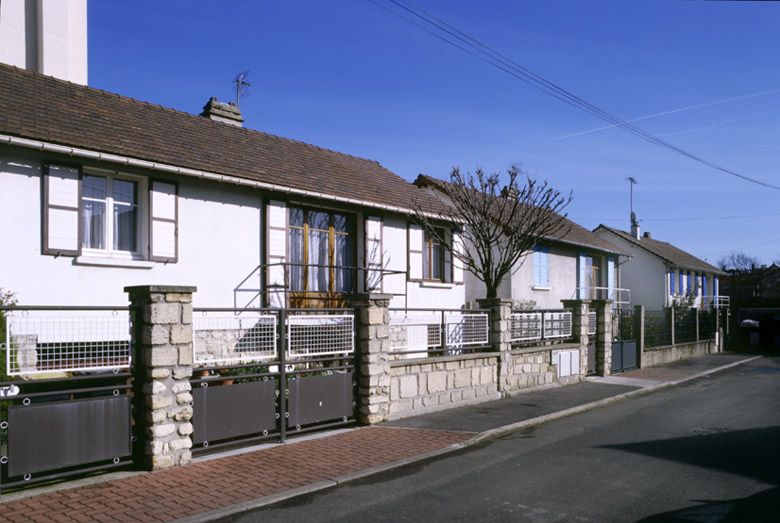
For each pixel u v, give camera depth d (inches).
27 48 642.2
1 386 255.8
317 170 624.1
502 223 653.3
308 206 592.1
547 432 406.3
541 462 323.9
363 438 370.9
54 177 409.4
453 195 684.7
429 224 668.7
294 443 356.8
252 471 297.9
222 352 363.9
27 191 399.2
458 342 502.3
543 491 271.0
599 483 283.1
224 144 567.2
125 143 456.4
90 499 253.8
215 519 237.1
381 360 415.8
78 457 271.0
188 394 306.0
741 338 1232.8
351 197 588.4
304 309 371.9
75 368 277.0
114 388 287.0
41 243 403.5
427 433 386.3
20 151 397.1
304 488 272.5
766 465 315.6
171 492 263.7
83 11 682.2
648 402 547.2
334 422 396.8
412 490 274.2
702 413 483.8
